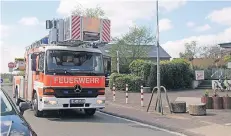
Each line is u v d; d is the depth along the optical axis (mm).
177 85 32000
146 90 28719
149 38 52812
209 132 10461
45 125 12000
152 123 12336
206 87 32750
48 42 14922
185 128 11117
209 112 15070
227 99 16062
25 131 5277
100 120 13453
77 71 13109
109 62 13961
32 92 14617
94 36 13734
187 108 16531
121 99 22984
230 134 10125
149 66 29531
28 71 15672
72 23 13336
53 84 12758
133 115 14477
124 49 51250
